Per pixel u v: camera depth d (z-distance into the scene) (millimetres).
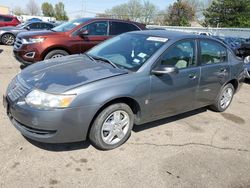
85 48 7941
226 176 3479
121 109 3752
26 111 3277
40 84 3418
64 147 3736
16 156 3459
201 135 4523
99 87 3457
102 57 4395
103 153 3711
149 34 4672
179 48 4379
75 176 3203
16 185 2977
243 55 8773
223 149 4145
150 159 3680
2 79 6895
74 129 3377
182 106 4609
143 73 3873
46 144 3756
